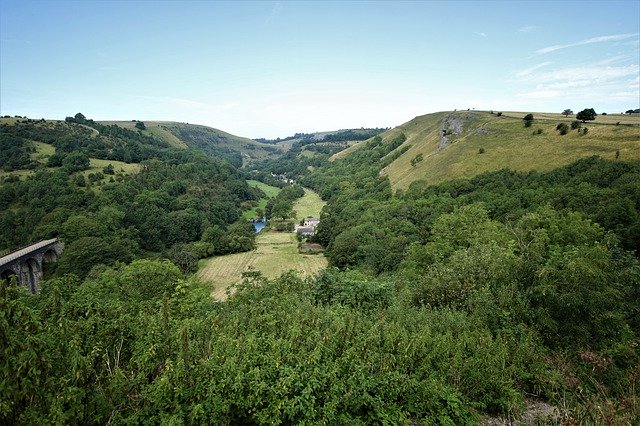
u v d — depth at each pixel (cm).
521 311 984
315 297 1209
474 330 936
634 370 809
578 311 916
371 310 1101
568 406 709
